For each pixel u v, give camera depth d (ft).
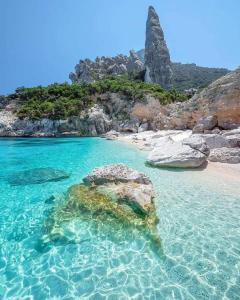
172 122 110.93
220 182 39.50
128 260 20.06
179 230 24.29
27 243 22.72
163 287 17.04
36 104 154.61
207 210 28.81
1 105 172.76
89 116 139.03
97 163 55.83
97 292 16.74
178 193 34.55
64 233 24.20
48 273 18.71
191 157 48.11
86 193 30.83
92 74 231.50
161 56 256.93
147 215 25.77
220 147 58.54
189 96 152.46
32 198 33.88
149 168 49.14
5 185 39.68
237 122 77.66
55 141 111.14
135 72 244.22
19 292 16.81
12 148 88.02
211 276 17.98
